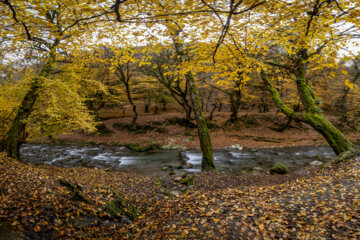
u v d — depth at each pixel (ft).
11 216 12.92
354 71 58.44
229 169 41.70
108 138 75.05
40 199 15.17
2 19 8.84
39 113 27.99
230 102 88.53
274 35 11.68
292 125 85.20
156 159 51.42
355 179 18.22
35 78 26.76
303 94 29.32
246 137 77.51
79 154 55.06
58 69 30.71
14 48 14.51
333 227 12.07
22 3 7.32
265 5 6.97
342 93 76.28
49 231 13.09
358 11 7.00
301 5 7.06
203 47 11.23
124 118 88.89
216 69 13.37
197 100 34.09
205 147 33.06
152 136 77.61
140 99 103.35
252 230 13.29
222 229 13.76
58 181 18.04
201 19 7.64
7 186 15.37
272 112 94.02
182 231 14.14
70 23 9.24
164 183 27.81
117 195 19.65
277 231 12.80
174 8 6.87
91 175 27.04
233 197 18.61
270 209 15.24
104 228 15.23
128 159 51.24
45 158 48.39
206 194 20.40
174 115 90.17
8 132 28.04
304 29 9.87
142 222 16.78
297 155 55.26
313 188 18.24
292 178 27.86
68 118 29.86
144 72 59.26
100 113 102.78
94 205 16.80
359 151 25.89
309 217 13.52
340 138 26.76
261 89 74.59
